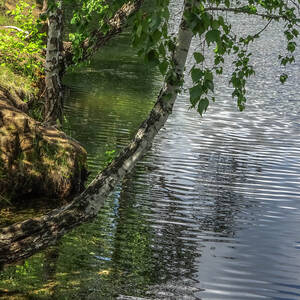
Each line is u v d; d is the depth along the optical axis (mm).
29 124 13008
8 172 12195
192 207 13148
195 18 5078
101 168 14891
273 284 9789
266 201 13930
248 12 7980
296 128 21422
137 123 19953
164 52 5387
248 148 18453
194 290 9352
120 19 14156
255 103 25188
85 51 14422
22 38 17641
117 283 9320
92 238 10953
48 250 10250
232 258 10680
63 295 8781
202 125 20844
